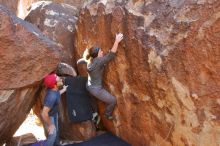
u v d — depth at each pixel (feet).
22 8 30.50
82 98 20.70
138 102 17.85
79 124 21.09
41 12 23.09
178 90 15.12
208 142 14.21
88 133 20.98
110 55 18.24
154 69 16.17
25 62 16.90
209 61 13.84
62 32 22.59
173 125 15.87
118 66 18.49
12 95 17.07
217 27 13.48
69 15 23.52
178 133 15.65
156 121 16.93
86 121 21.06
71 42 22.77
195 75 14.38
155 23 16.15
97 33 19.69
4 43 16.16
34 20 23.16
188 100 14.76
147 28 16.47
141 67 16.92
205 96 14.10
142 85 17.15
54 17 22.91
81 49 21.53
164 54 15.52
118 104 19.40
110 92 19.72
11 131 19.77
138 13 16.96
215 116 13.83
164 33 15.66
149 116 17.33
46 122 18.38
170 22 15.43
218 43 13.46
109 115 20.02
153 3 16.55
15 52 16.52
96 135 21.31
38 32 18.47
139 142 18.56
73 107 20.47
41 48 17.21
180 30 14.87
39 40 17.20
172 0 15.72
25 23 18.33
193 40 14.28
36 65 17.22
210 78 13.92
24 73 17.01
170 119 16.01
